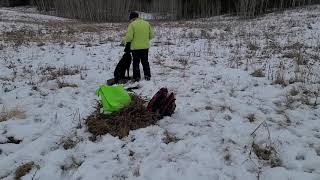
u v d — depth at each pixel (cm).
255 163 516
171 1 3628
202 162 522
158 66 1098
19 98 809
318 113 688
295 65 1026
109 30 2127
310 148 551
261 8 2986
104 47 1438
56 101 779
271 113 693
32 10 4559
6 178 497
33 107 747
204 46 1411
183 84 889
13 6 5181
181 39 1642
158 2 3862
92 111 708
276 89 831
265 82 892
